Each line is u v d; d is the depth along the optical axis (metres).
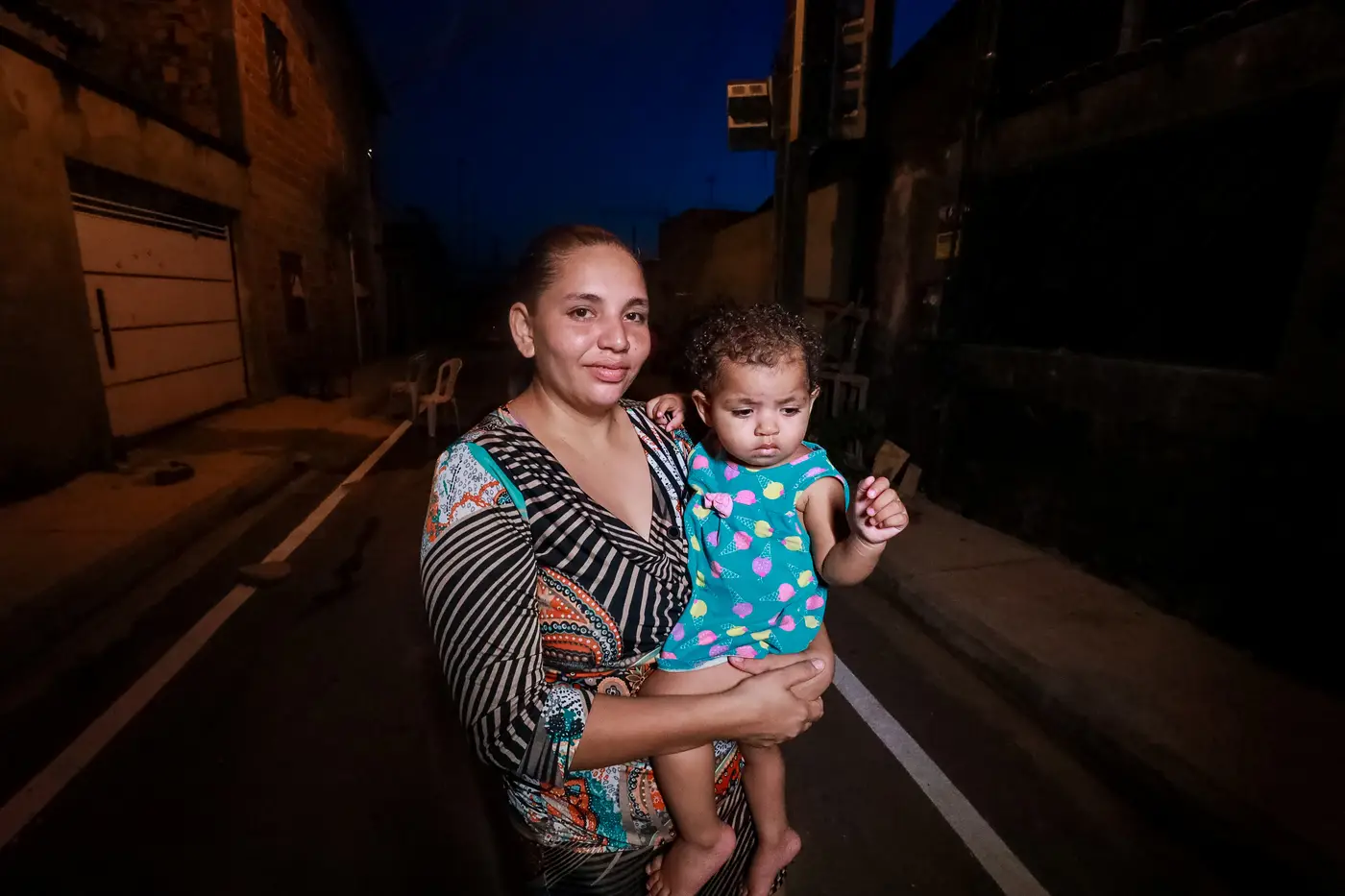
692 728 1.05
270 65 12.00
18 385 5.76
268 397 11.36
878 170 7.39
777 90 6.94
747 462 1.35
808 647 1.38
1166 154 3.97
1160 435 3.89
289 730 3.04
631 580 1.13
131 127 7.69
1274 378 3.25
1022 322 5.22
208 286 9.88
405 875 2.29
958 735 3.09
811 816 2.61
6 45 5.79
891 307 7.02
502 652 0.99
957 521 5.46
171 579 4.64
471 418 10.66
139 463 7.11
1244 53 3.38
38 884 2.24
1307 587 3.16
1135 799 2.71
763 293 13.30
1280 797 2.46
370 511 6.14
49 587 4.02
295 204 13.08
